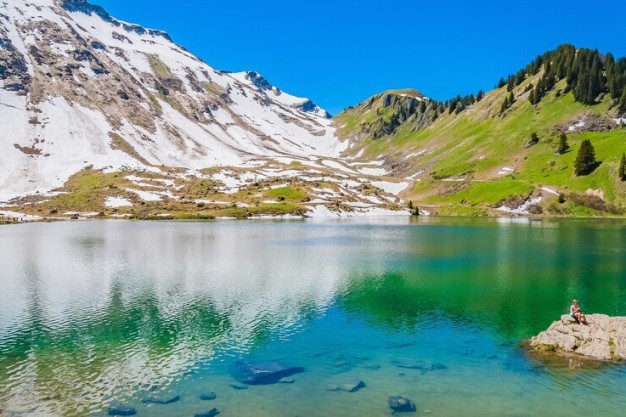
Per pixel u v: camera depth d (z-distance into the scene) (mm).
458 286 52875
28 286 54000
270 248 87688
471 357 31344
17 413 23984
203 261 71812
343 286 53281
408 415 23266
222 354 32469
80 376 28797
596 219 157250
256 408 24172
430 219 176625
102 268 65750
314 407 24219
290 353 32500
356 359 31203
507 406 24234
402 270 63094
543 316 41000
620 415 23375
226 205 199875
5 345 34531
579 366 29500
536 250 80438
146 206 195875
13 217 171250
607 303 45031
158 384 27516
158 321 40406
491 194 199750
